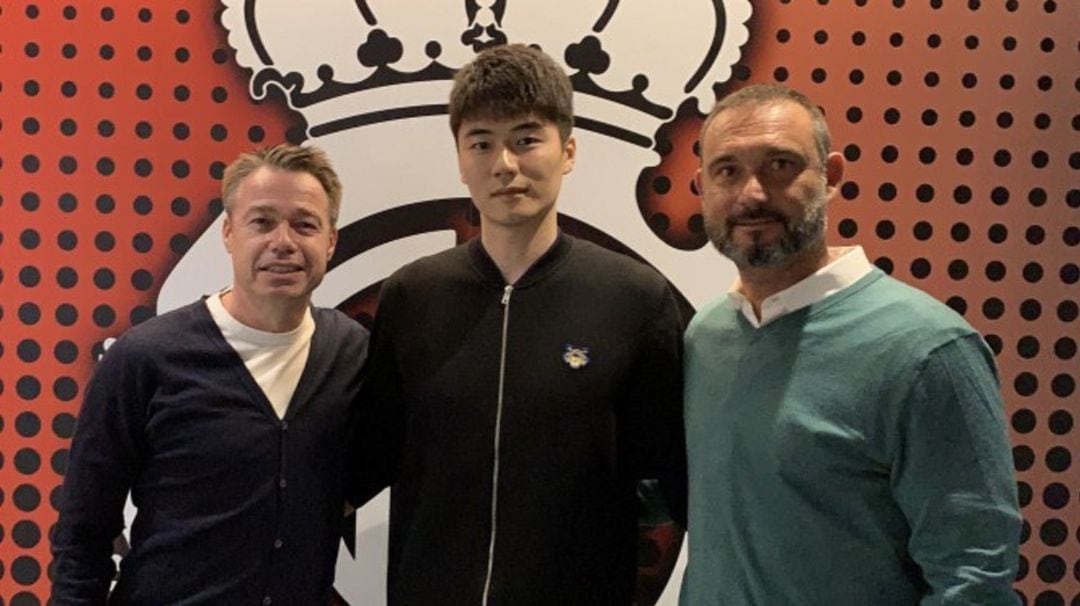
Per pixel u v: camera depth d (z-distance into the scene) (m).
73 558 1.45
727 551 1.31
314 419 1.51
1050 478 2.05
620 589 1.48
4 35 2.04
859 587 1.24
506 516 1.41
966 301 2.05
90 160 2.04
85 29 2.03
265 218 1.48
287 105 2.04
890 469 1.23
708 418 1.36
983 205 2.05
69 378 2.04
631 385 1.48
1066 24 2.06
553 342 1.45
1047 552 2.05
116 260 2.04
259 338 1.51
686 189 2.05
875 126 2.06
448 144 2.03
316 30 2.03
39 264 2.04
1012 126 2.06
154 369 1.48
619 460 1.49
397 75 2.03
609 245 2.04
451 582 1.42
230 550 1.44
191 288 2.04
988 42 2.07
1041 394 2.05
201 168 2.04
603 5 2.04
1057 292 2.05
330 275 2.03
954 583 1.16
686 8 2.05
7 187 2.04
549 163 1.46
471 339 1.47
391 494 1.68
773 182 1.28
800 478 1.24
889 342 1.22
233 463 1.44
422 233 2.04
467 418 1.44
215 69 2.04
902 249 2.05
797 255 1.30
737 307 1.40
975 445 1.18
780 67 2.05
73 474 1.48
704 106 2.05
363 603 2.01
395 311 1.54
